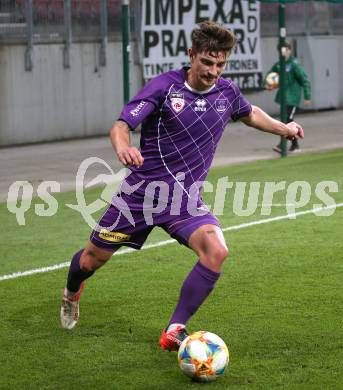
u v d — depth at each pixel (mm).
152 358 12516
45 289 16531
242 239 20375
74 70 41781
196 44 11656
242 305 15039
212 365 11367
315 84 53406
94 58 42594
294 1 34094
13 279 17312
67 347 13062
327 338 13195
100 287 16500
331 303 15078
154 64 44625
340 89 55406
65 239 21078
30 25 39594
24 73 39750
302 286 16234
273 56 51031
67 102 41656
